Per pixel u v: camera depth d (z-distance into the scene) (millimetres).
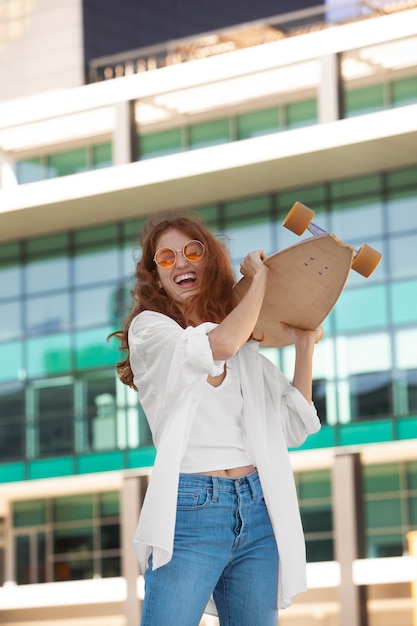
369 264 3971
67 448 36844
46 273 38594
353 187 34375
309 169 33938
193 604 3764
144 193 35781
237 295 4090
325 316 4129
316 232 3979
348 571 32875
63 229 38375
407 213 33531
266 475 3838
